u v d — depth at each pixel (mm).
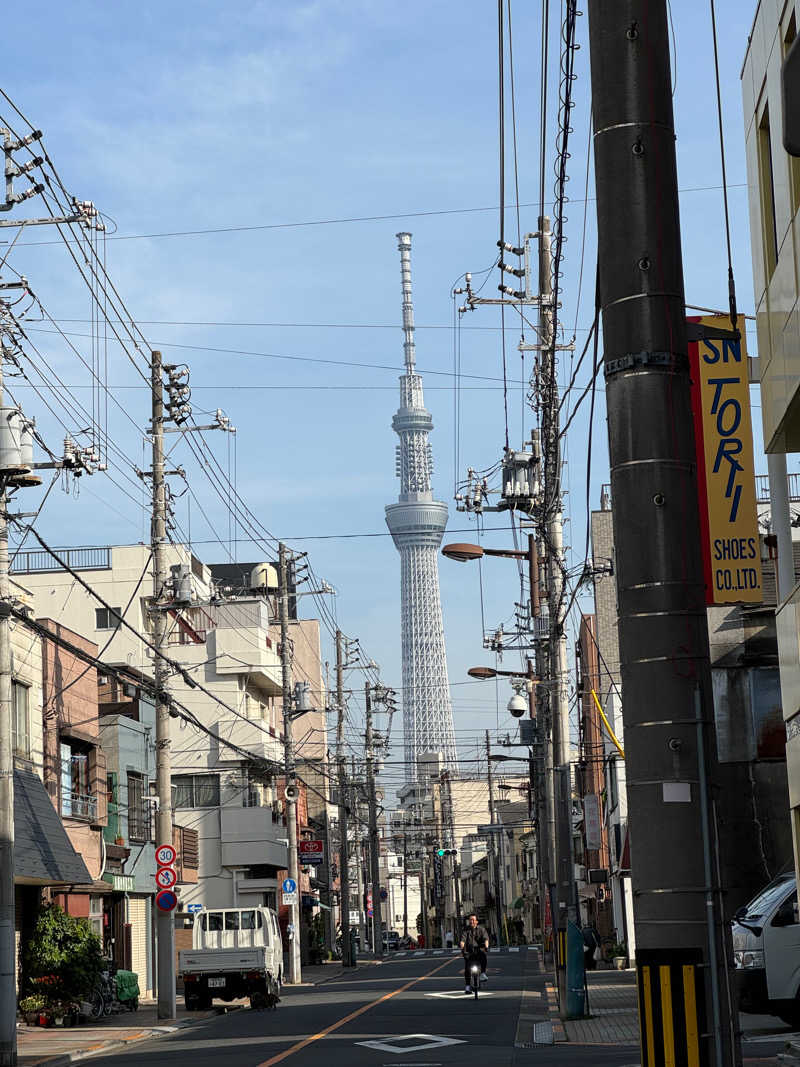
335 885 95312
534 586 39469
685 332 7598
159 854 32625
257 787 63531
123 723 44000
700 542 7453
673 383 7500
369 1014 29297
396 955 97625
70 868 33906
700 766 7234
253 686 66312
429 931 149375
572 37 12188
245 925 36406
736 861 28484
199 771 61781
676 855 7184
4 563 22844
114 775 43031
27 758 34688
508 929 118625
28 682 34969
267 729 62594
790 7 17016
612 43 7703
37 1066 21547
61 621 62656
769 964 19938
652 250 7551
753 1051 17484
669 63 7750
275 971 37281
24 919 33625
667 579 7359
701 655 7348
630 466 7465
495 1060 18672
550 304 25062
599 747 68938
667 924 7148
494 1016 27891
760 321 19703
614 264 7594
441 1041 22203
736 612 29656
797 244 16594
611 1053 18859
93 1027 31062
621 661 7461
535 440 28922
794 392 17031
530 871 119875
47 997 32375
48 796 34844
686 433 7488
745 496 15461
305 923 76000
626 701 7398
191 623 65062
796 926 20062
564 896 26203
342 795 71438
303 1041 22906
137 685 31156
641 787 7289
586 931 48781
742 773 28922
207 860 60844
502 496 28688
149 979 46281
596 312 13141
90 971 33312
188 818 61281
